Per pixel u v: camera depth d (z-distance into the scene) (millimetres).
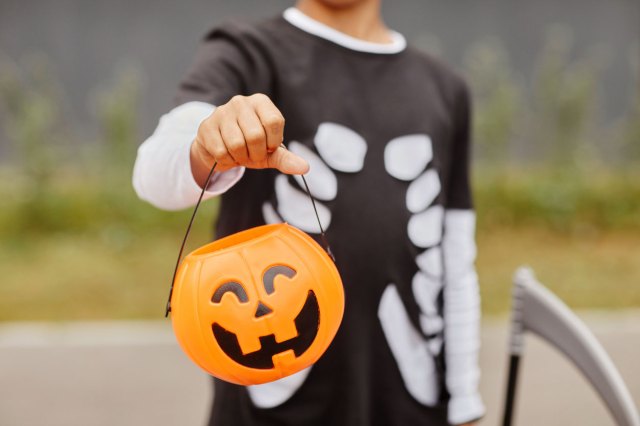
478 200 6512
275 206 1516
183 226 6266
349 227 1511
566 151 6648
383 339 1538
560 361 3885
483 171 6652
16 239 6047
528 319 1737
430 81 1688
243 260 1158
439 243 1634
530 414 3441
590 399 3578
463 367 1696
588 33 7883
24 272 5383
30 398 3506
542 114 6816
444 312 1717
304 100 1527
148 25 7551
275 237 1196
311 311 1165
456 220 1770
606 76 7832
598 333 4285
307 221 1506
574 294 5055
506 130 6582
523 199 6547
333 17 1627
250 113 1100
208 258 1169
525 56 7891
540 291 1718
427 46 7199
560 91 6703
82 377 3719
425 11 7816
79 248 5941
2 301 4789
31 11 7398
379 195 1538
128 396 3557
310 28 1584
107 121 6340
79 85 7488
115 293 5012
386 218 1533
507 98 6598
